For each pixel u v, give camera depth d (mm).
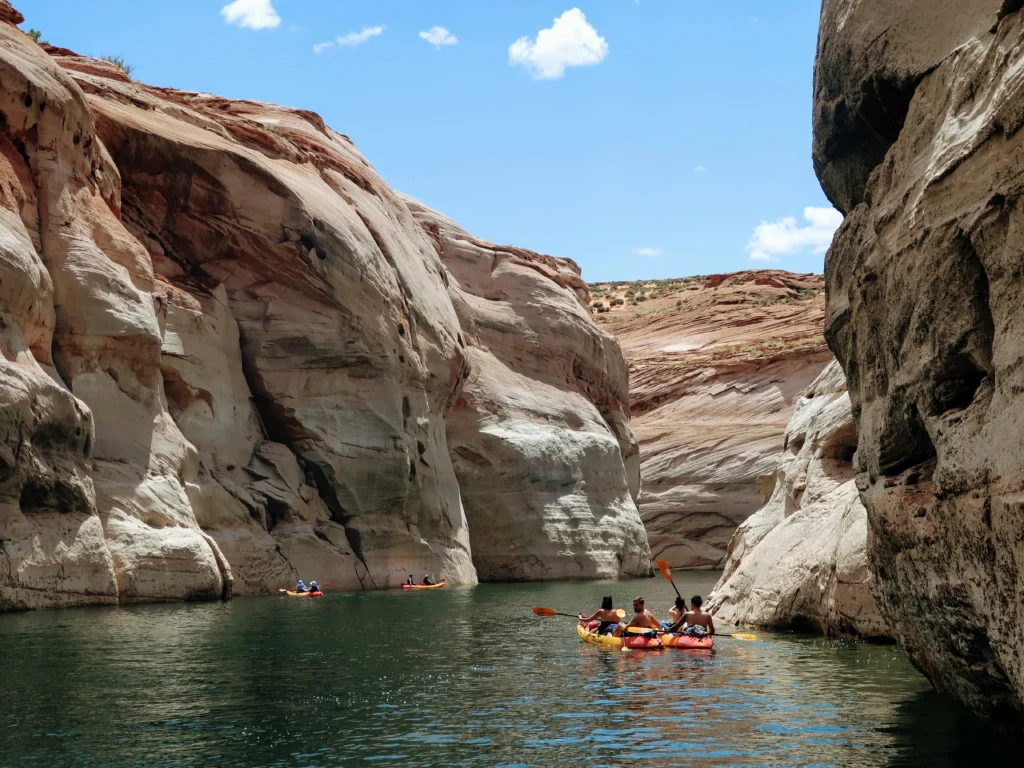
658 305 112312
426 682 13648
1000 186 7289
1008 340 7168
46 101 23750
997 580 7375
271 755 9648
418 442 36219
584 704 12094
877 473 10578
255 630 19109
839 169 12336
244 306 31484
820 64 11930
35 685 12977
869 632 17031
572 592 33594
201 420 28375
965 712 11250
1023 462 6809
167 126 30641
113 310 24094
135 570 22766
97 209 25547
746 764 9234
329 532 31594
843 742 9953
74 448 21625
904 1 9812
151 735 10406
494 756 9609
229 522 28062
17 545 19891
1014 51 7543
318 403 32219
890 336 9570
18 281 20984
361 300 33500
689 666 15031
